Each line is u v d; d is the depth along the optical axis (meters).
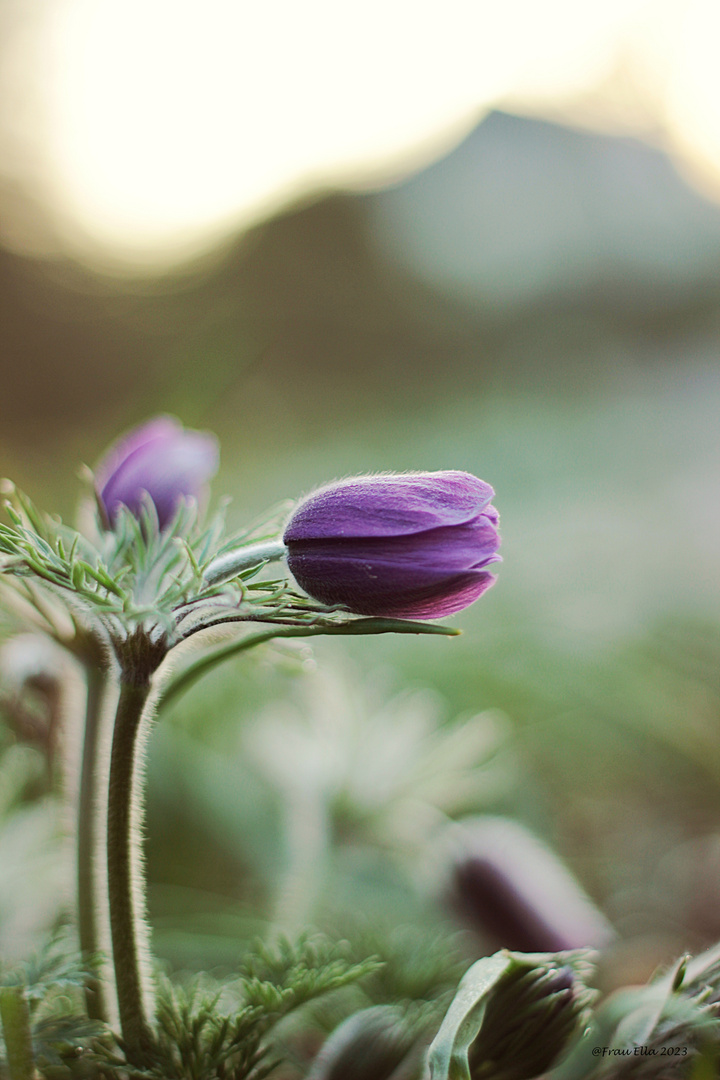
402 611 0.28
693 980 0.30
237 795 0.50
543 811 0.55
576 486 1.24
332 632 0.28
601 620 0.77
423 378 2.24
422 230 2.38
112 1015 0.30
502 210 2.34
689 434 1.40
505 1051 0.29
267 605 0.29
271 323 2.11
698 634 0.80
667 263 2.17
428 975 0.34
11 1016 0.28
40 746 0.36
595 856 0.52
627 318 2.16
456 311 2.31
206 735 0.55
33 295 1.94
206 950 0.40
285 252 2.27
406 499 0.28
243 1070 0.29
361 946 0.34
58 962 0.30
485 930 0.36
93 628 0.30
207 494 0.33
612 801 0.60
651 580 0.92
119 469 0.32
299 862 0.43
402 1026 0.31
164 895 0.45
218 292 2.12
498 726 0.57
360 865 0.43
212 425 1.63
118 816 0.29
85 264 1.98
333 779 0.44
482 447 1.40
